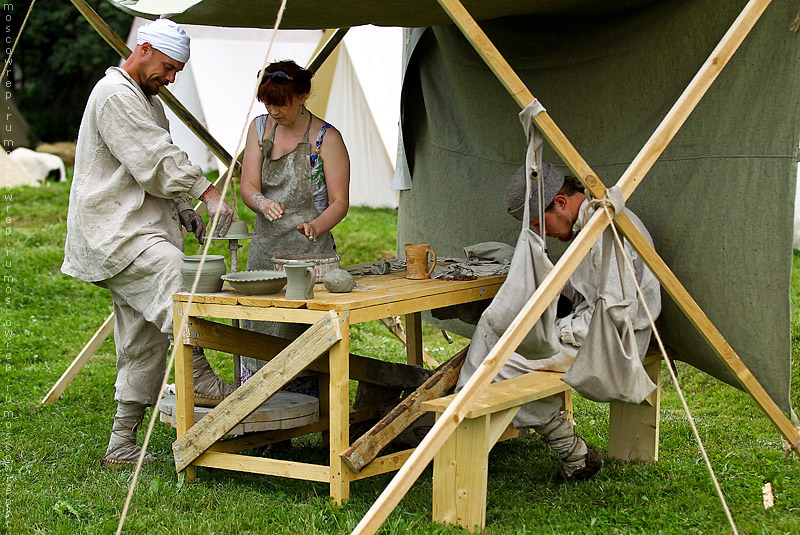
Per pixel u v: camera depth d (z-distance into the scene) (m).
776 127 3.50
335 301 3.23
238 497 3.48
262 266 4.32
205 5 3.75
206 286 3.54
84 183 3.85
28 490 3.64
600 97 4.40
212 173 12.80
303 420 3.73
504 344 2.83
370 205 12.99
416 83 5.77
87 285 8.61
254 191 4.18
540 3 3.76
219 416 3.49
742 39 3.21
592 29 4.41
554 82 4.65
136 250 3.76
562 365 3.62
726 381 3.76
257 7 3.77
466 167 5.42
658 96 4.09
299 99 4.09
